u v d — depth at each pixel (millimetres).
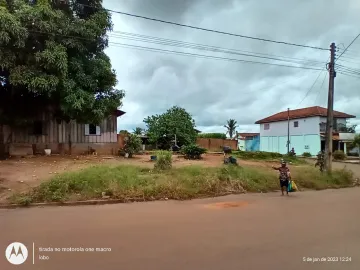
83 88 20250
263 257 5434
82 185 11523
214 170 14945
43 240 6363
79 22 20094
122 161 20859
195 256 5453
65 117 22266
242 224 7797
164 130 34469
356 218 8609
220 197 12609
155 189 12039
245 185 14258
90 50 21453
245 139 62688
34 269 4910
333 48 18219
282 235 6801
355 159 38938
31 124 23062
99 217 8562
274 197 12820
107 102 21188
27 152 22062
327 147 18484
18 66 17812
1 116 21328
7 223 7824
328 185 16734
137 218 8445
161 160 15719
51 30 18391
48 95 19203
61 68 18250
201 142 41188
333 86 18453
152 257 5398
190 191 12484
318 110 45594
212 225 7672
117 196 11328
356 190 15680
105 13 21141
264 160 28125
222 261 5227
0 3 17734
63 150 24219
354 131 47406
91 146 25234
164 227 7438
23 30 16953
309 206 10570
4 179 13008
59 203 10484
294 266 5055
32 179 13227
